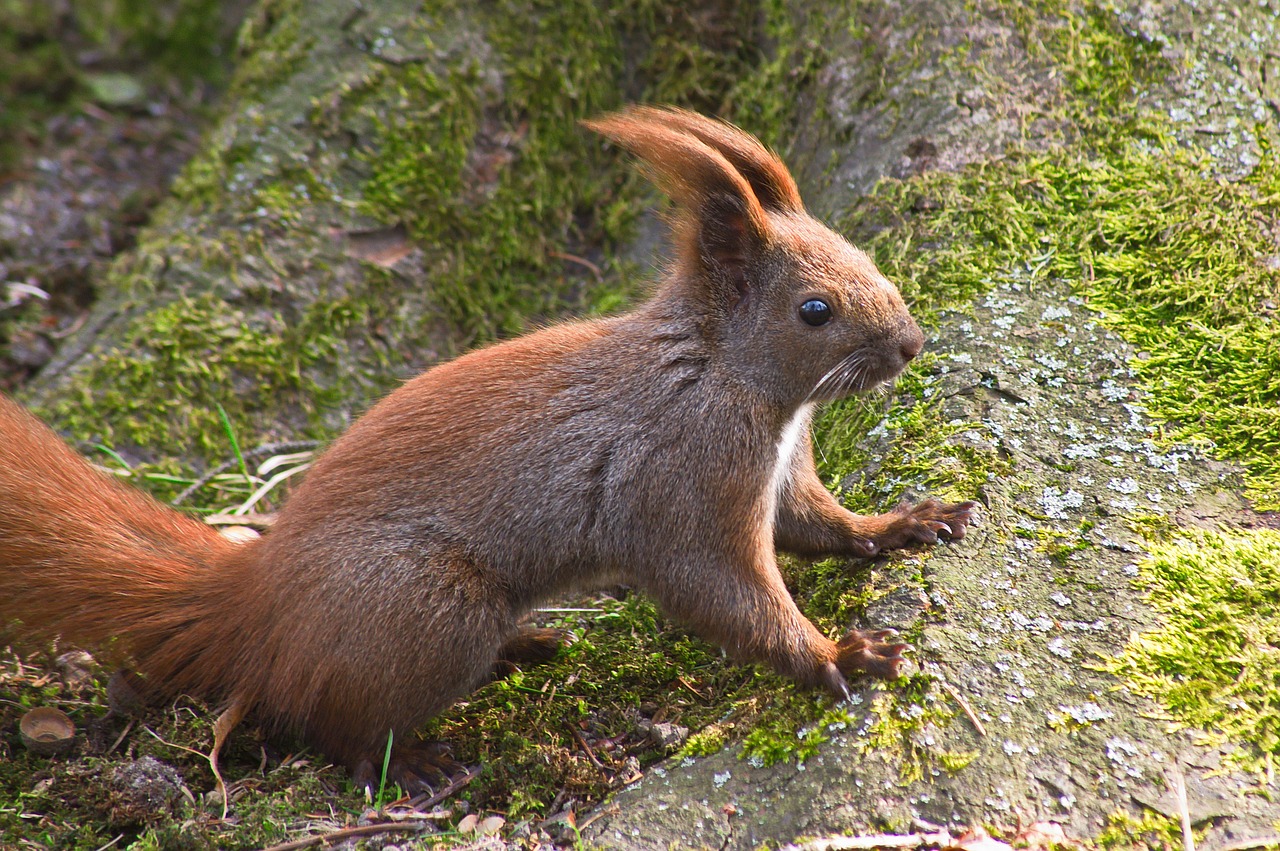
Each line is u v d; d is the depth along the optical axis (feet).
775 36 41.60
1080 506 27.30
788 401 27.37
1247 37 36.09
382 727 26.09
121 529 28.19
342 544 26.37
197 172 42.39
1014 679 23.84
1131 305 31.50
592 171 42.93
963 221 33.73
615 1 43.04
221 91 56.24
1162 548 26.14
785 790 23.18
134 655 27.76
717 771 24.13
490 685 29.37
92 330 39.60
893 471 29.37
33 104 54.03
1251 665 23.59
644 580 27.25
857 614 26.37
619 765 26.25
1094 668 23.94
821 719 24.13
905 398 30.78
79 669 29.25
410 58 42.06
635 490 26.91
